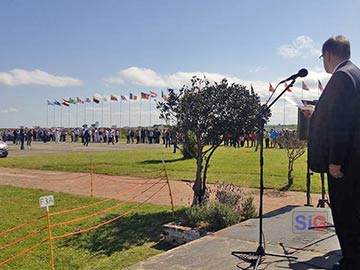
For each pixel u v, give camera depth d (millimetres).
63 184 14781
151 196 11945
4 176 17234
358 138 2871
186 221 7508
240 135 8945
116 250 7070
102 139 55094
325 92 3059
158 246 7160
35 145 48000
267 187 13375
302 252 4668
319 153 3117
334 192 3057
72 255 6965
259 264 4250
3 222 9086
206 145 9227
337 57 3096
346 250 3094
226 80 8898
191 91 9023
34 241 7711
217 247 4953
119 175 17219
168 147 39594
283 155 26859
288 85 4617
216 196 8609
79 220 9023
